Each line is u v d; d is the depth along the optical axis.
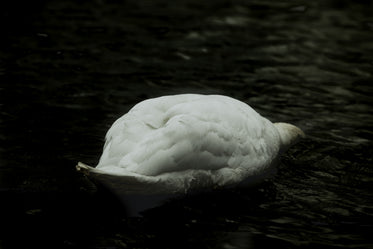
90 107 12.95
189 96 10.18
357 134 12.38
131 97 13.62
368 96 14.38
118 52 16.30
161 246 8.17
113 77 14.70
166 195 9.35
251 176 10.34
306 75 15.50
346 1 21.50
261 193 9.92
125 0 20.73
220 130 9.63
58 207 9.06
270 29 18.62
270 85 14.80
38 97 13.23
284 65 16.05
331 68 15.97
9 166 10.22
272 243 8.40
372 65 16.23
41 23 18.00
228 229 8.73
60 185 9.72
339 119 13.12
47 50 16.05
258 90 14.48
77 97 13.41
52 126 11.91
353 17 19.89
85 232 8.42
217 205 9.45
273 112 13.38
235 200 9.66
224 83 14.74
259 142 10.38
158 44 17.06
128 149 8.99
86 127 11.98
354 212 9.36
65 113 12.56
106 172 8.38
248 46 17.23
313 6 20.91
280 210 9.38
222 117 9.78
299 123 12.87
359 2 21.41
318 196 9.86
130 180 8.63
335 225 8.96
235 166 9.95
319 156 11.37
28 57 15.48
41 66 15.02
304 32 18.47
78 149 11.02
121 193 9.07
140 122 9.35
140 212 9.06
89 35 17.34
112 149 9.09
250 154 10.16
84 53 16.05
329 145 11.85
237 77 15.16
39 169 10.20
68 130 11.78
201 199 9.62
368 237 8.62
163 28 18.30
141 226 8.68
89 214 8.90
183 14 19.66
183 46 17.03
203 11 20.05
